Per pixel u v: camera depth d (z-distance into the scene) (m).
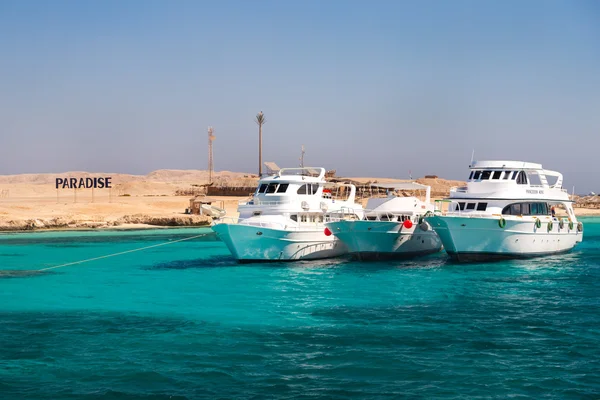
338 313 26.05
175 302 29.00
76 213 90.00
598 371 18.27
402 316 25.33
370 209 45.53
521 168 43.12
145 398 16.44
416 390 16.89
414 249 45.16
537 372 18.20
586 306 27.22
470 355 19.80
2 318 25.64
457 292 30.92
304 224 42.62
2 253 53.34
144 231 77.88
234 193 131.25
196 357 19.77
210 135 143.75
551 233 44.28
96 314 26.39
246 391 16.88
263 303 28.48
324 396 16.52
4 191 167.50
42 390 16.98
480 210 42.31
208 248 57.34
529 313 25.78
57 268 42.88
